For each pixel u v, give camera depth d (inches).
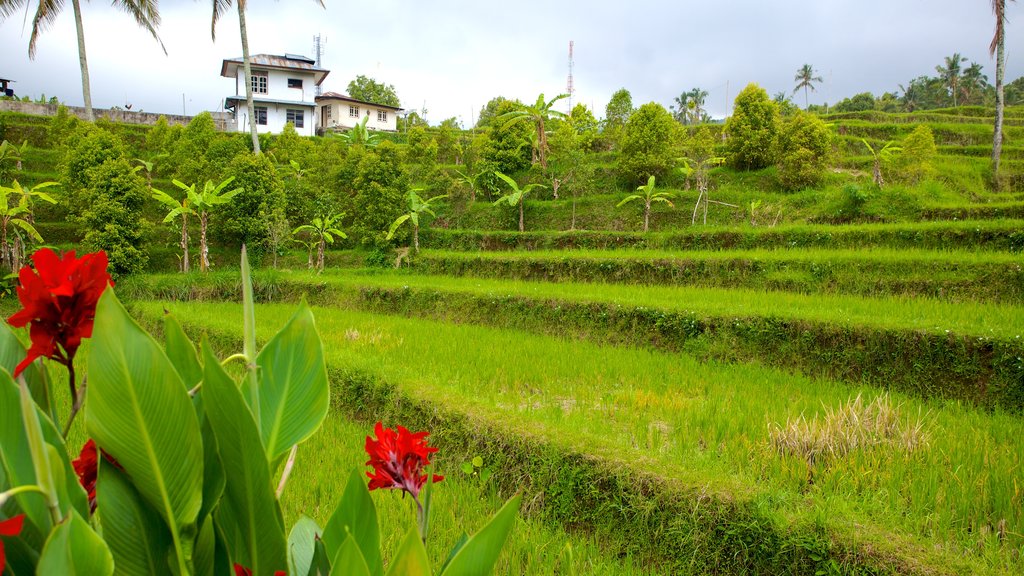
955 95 2209.6
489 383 268.2
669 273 526.6
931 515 143.4
